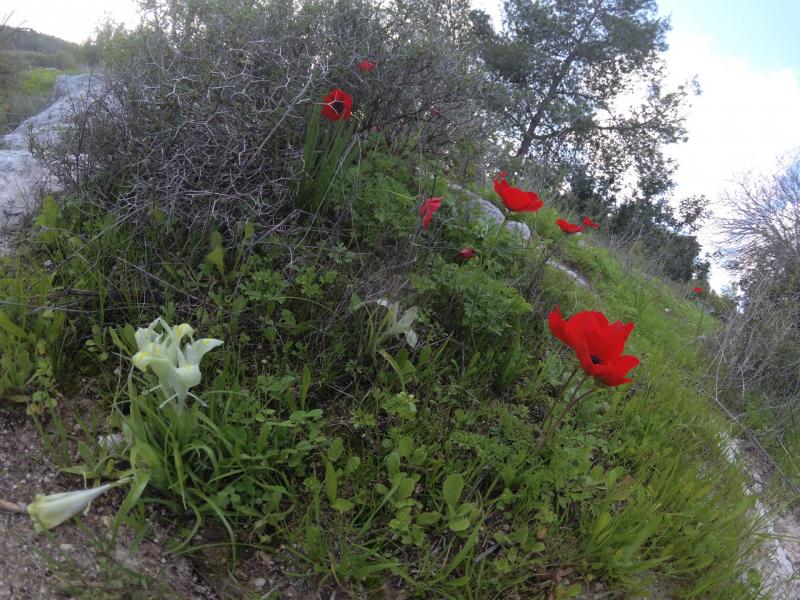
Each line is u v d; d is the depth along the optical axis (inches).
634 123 647.8
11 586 58.9
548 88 639.8
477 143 147.3
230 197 95.3
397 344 99.0
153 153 97.7
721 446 121.7
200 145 96.3
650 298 226.4
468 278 109.4
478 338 109.7
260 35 112.0
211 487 71.7
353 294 93.9
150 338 70.7
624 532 83.9
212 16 117.1
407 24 132.9
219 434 71.5
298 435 81.7
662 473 98.7
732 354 178.7
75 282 89.2
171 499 71.9
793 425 159.9
